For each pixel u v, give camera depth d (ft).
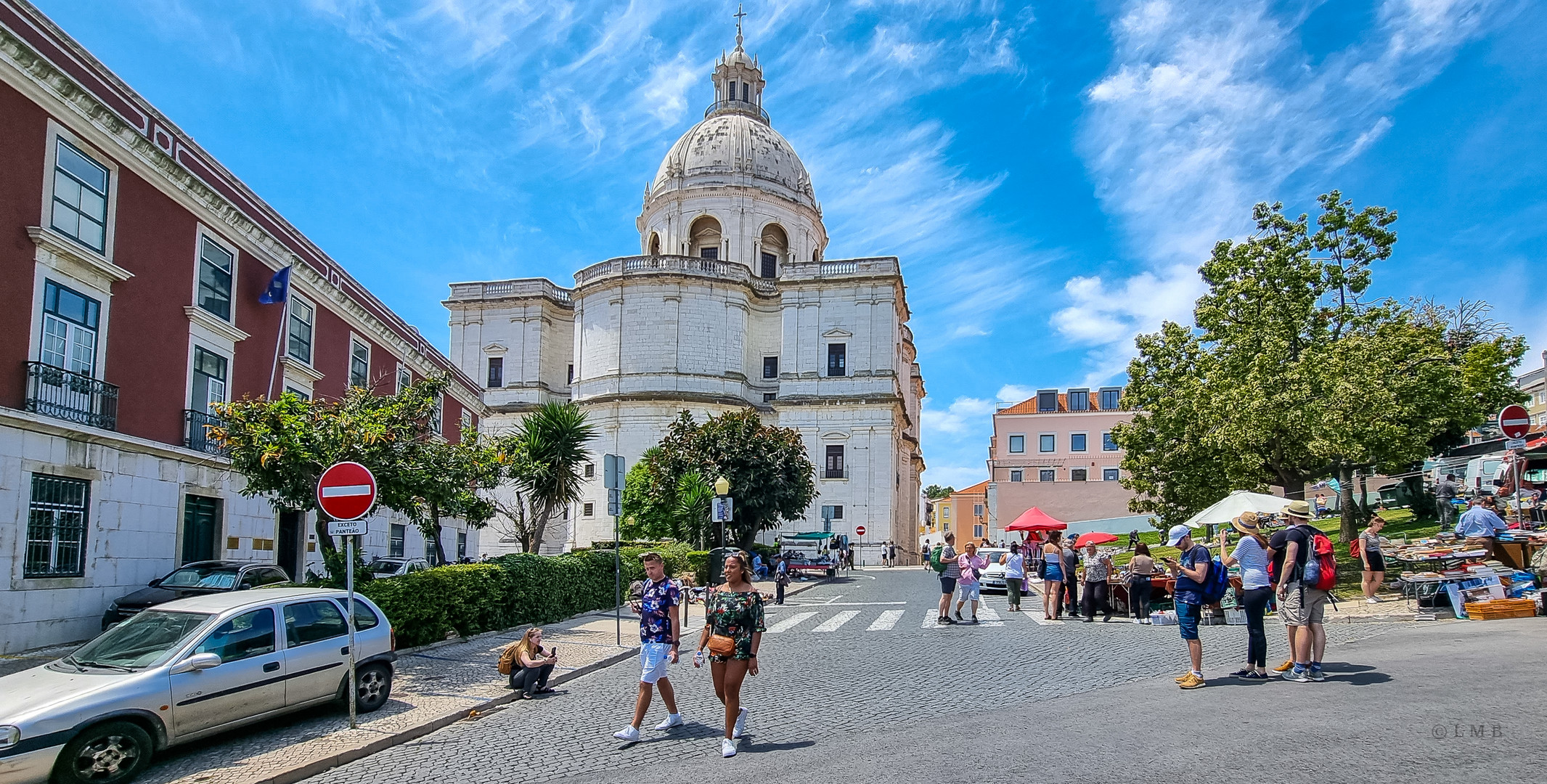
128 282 56.03
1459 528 59.98
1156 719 28.58
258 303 70.69
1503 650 37.55
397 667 45.14
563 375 207.00
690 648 53.78
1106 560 61.98
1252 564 35.42
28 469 48.37
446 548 116.26
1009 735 27.61
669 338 185.06
